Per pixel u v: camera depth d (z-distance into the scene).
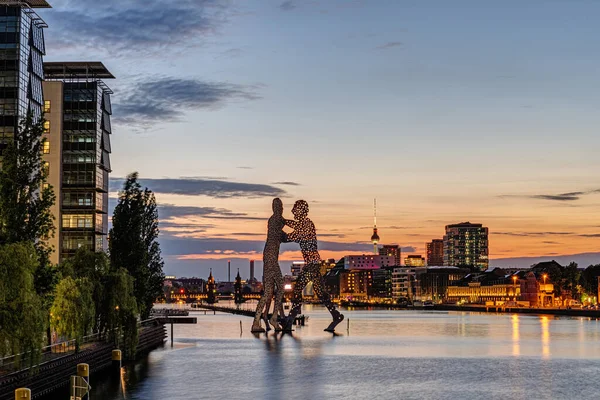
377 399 91.38
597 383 104.44
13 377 72.25
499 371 116.94
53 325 90.44
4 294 67.56
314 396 92.88
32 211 79.06
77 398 78.38
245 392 95.06
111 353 108.06
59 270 98.50
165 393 93.06
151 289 156.50
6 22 162.75
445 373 114.38
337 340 177.00
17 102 161.50
